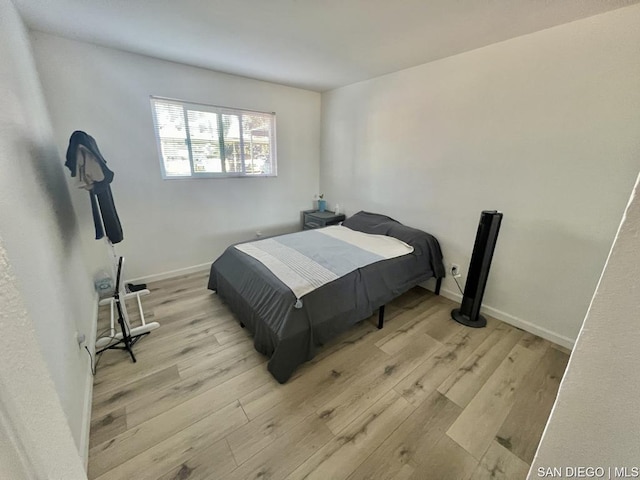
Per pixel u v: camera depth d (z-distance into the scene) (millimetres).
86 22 1891
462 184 2520
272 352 1765
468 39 2061
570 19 1724
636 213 357
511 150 2150
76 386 1339
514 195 2189
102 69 2377
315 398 1594
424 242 2670
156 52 2451
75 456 643
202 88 2930
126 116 2572
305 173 4066
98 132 2467
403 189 3059
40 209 1370
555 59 1843
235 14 1751
